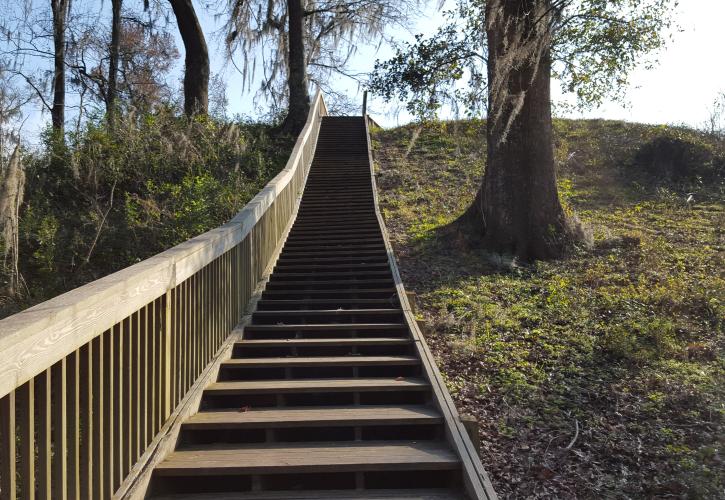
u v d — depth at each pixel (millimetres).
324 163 16531
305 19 23734
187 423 3760
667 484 3990
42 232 9414
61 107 17516
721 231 10172
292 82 20328
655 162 14422
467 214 10391
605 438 4590
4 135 10961
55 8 17562
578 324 6699
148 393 3375
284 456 3459
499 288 8039
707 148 14055
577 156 15922
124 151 12422
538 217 9375
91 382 2629
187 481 3361
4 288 7859
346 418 3871
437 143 18344
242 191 12250
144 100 17031
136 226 9914
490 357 5934
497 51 9062
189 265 4035
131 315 3055
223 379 4820
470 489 3072
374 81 10750
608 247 9516
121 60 18984
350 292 7125
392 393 4469
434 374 4500
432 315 7141
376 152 17859
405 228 11180
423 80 10359
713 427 4676
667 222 10898
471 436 3689
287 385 4453
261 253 7637
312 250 9305
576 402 5129
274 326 5832
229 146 14406
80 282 8805
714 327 6590
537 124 9406
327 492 3230
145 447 3244
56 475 2355
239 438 3910
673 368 5664
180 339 3924
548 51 9328
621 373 5617
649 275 8172
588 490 3969
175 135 13211
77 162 11656
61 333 2287
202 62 17828
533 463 4281
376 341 5363
